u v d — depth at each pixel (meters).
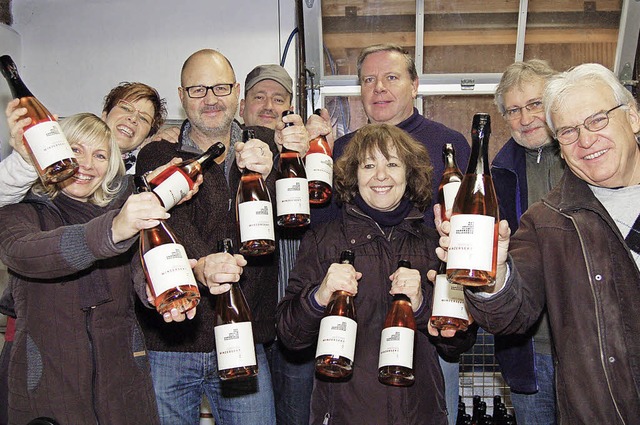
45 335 1.50
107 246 1.29
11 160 1.46
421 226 1.87
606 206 1.47
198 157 1.85
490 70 3.01
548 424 2.04
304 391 2.12
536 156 2.13
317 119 1.93
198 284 1.81
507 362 2.06
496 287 1.35
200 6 3.16
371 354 1.70
